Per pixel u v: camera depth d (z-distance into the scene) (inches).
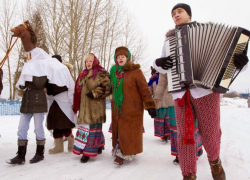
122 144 128.8
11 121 365.7
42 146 136.3
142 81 132.0
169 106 140.2
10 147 170.6
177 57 85.1
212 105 86.4
